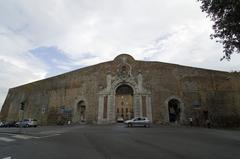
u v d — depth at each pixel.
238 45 14.40
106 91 39.38
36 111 46.59
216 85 39.72
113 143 13.32
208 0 13.81
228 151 10.73
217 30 14.60
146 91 38.59
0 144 13.19
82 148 11.36
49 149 11.12
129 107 80.00
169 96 38.19
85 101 40.25
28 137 17.28
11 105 53.50
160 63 39.94
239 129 29.42
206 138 16.67
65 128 29.31
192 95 38.50
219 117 37.41
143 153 9.89
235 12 12.62
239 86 39.59
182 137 17.00
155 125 34.69
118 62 40.56
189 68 39.84
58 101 43.75
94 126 32.50
